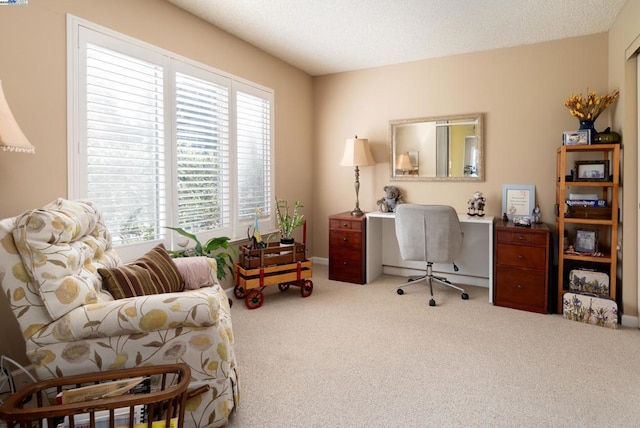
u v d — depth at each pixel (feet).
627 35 8.96
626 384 6.44
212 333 4.99
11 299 4.46
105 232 6.86
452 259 10.98
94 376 4.43
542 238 9.95
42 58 6.84
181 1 9.21
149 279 6.17
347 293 11.93
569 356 7.51
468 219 11.33
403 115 13.78
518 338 8.40
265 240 12.97
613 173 9.46
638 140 8.94
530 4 9.13
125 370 4.55
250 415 5.59
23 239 4.45
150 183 8.97
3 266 4.46
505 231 10.43
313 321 9.48
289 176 14.33
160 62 9.05
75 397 4.20
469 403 5.91
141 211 8.77
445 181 13.10
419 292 12.02
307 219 15.51
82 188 7.52
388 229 14.33
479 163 12.46
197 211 10.28
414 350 7.81
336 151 15.28
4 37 6.32
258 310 10.32
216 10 9.67
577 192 11.16
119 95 8.21
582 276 9.88
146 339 4.73
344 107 14.98
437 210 10.45
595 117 9.89
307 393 6.19
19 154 6.55
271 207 13.32
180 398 4.39
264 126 12.82
